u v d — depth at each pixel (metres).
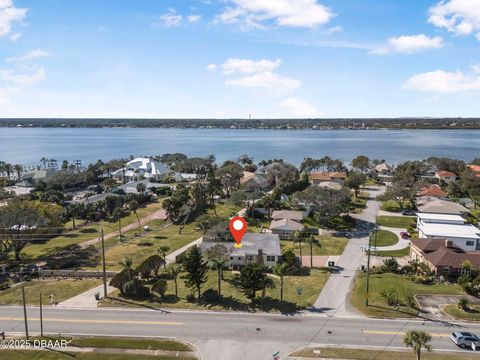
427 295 57.75
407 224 100.31
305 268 70.62
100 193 148.88
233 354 42.81
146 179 176.25
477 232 82.25
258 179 150.50
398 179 137.38
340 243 85.19
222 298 57.81
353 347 44.09
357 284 62.31
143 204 128.12
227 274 68.44
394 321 50.31
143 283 61.50
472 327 48.69
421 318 50.97
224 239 81.50
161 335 46.94
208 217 97.94
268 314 52.53
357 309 53.81
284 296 58.28
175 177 179.50
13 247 79.81
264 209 112.06
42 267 72.44
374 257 76.44
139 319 51.22
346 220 102.69
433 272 65.06
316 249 81.19
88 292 60.69
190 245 85.19
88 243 87.50
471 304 54.78
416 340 38.78
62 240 90.00
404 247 82.56
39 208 91.50
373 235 90.38
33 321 50.84
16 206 82.69
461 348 43.88
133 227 101.31
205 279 58.28
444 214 97.00
